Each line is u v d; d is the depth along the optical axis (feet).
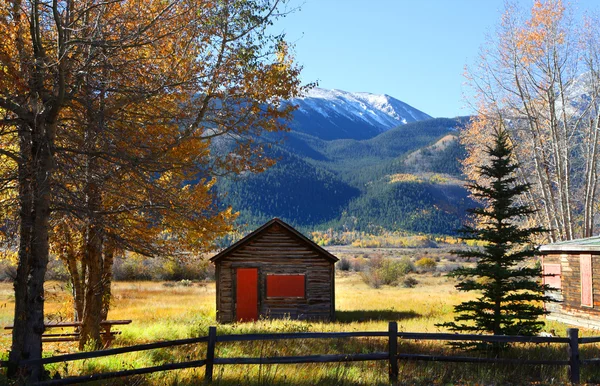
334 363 38.65
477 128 115.44
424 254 529.04
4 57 31.35
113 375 28.73
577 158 113.80
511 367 36.91
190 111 41.63
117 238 39.81
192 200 45.32
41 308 33.86
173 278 197.47
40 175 32.55
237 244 98.37
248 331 63.62
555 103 113.19
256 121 44.09
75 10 34.88
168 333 63.82
